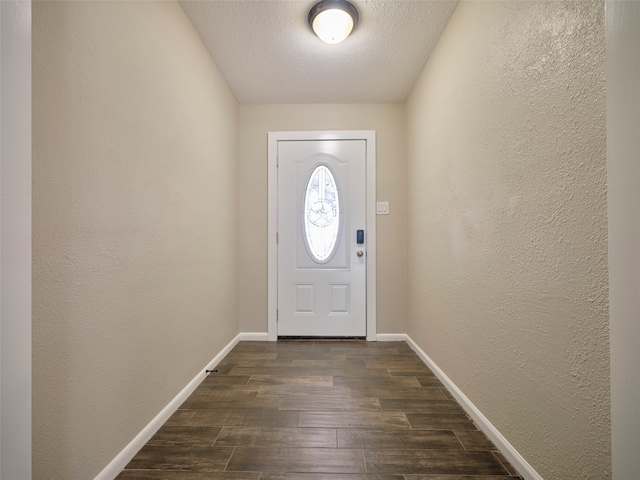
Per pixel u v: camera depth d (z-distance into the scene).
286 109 2.97
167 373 1.59
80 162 1.02
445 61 1.94
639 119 0.57
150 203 1.44
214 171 2.29
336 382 2.00
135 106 1.32
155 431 1.45
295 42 2.09
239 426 1.50
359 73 2.47
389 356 2.50
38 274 0.88
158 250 1.51
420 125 2.46
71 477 0.99
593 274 0.85
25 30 0.63
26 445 0.63
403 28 1.96
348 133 2.96
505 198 1.28
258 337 2.95
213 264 2.26
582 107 0.88
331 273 2.98
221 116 2.45
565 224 0.95
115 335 1.20
